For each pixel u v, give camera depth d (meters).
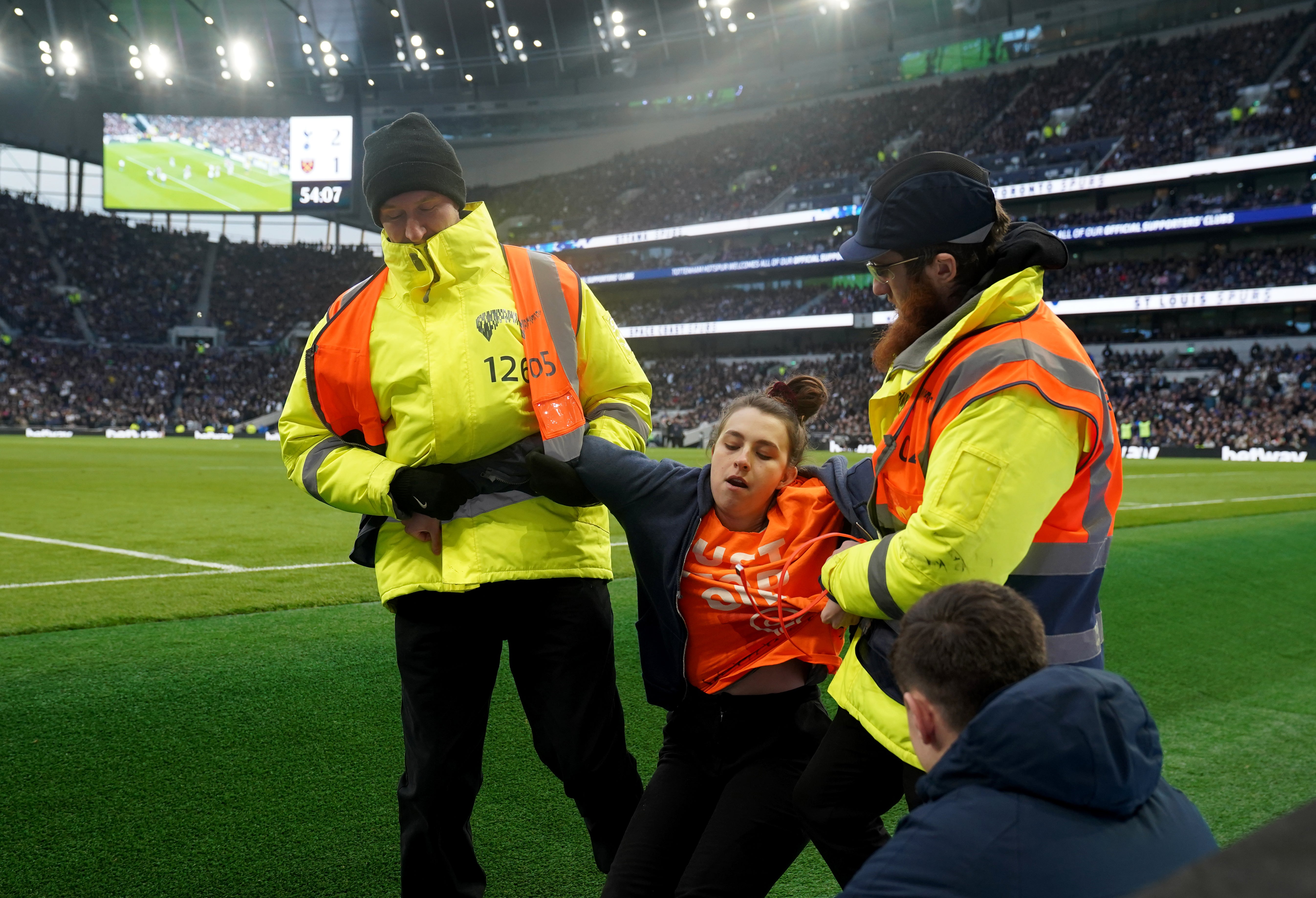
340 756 3.23
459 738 2.08
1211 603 6.29
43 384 40.53
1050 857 1.05
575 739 2.12
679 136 48.28
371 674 4.04
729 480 1.92
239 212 42.47
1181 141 34.47
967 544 1.43
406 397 2.08
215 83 44.84
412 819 2.08
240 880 2.44
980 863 1.06
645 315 44.84
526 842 2.75
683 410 40.22
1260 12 37.03
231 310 49.28
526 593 2.12
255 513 10.69
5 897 2.27
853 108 43.56
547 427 2.05
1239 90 35.03
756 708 1.98
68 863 2.44
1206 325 34.81
